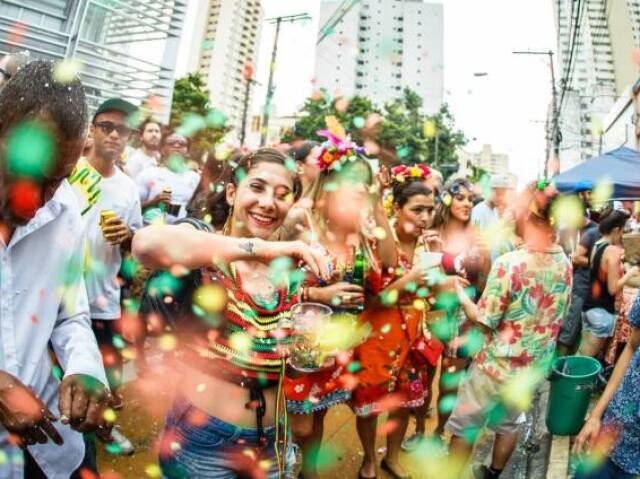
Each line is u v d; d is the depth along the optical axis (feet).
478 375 8.38
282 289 5.17
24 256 4.04
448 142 107.76
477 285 11.41
